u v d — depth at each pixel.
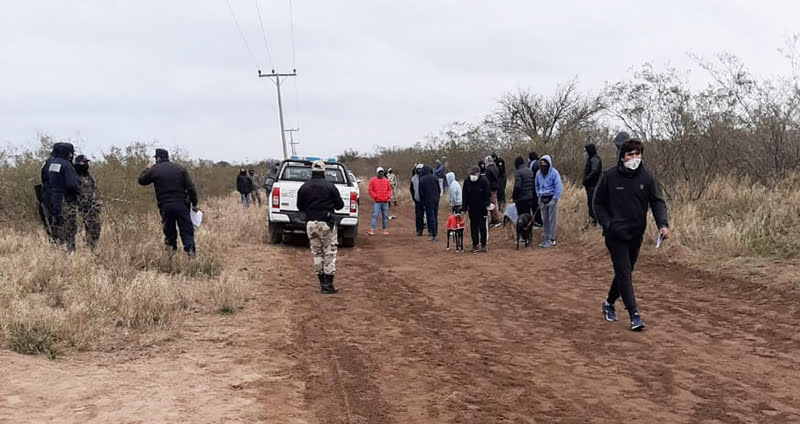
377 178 18.12
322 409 5.04
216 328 7.34
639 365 6.16
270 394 5.27
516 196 14.62
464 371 6.04
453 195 16.44
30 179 15.30
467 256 13.31
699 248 10.69
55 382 5.20
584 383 5.70
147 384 5.32
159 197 10.61
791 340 6.68
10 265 9.24
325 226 9.62
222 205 26.03
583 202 16.41
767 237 10.33
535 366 6.18
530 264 11.91
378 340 7.07
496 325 7.76
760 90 20.41
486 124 35.62
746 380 5.68
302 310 8.47
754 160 14.62
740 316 7.64
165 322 7.26
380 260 13.20
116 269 9.12
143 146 20.23
